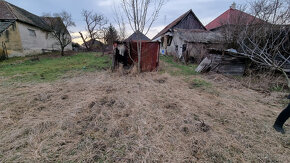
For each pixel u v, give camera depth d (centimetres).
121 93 326
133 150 159
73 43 2161
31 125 200
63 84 385
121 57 551
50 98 294
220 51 519
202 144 169
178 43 1020
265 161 147
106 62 760
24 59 905
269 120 223
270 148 164
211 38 892
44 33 1359
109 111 243
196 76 495
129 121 216
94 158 149
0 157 148
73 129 195
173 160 147
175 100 294
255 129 200
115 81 420
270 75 437
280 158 150
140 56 522
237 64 507
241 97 316
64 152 157
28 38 1121
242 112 248
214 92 346
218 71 516
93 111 242
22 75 475
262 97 315
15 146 161
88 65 671
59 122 209
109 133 187
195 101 292
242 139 179
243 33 526
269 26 480
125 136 183
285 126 205
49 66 645
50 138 177
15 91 329
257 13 518
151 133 189
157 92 340
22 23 1054
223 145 168
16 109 246
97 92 329
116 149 162
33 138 175
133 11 449
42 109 250
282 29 433
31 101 278
